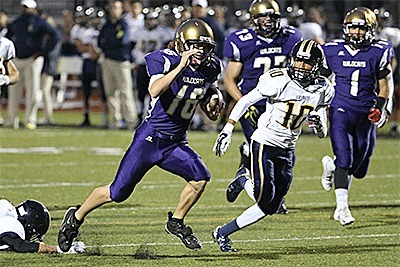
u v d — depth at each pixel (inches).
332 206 1000.2
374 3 2551.7
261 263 703.1
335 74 903.1
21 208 722.2
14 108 1843.0
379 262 711.1
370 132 908.0
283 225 879.1
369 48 899.4
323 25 2003.0
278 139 740.0
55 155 1424.7
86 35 1898.4
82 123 1947.6
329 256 732.7
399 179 1229.7
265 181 736.3
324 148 1593.3
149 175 1239.5
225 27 2020.2
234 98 957.8
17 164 1311.5
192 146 1577.3
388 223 895.1
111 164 1330.0
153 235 816.9
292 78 730.2
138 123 1883.6
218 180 1194.0
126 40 1772.9
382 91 909.8
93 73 1908.2
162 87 685.3
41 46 1797.5
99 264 691.4
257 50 957.8
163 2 2524.6
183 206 736.3
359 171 928.9
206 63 718.5
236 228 743.7
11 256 713.0
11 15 2672.2
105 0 2475.4
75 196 1034.7
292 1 2437.3
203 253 741.3
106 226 858.1
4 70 895.1
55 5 2687.0
